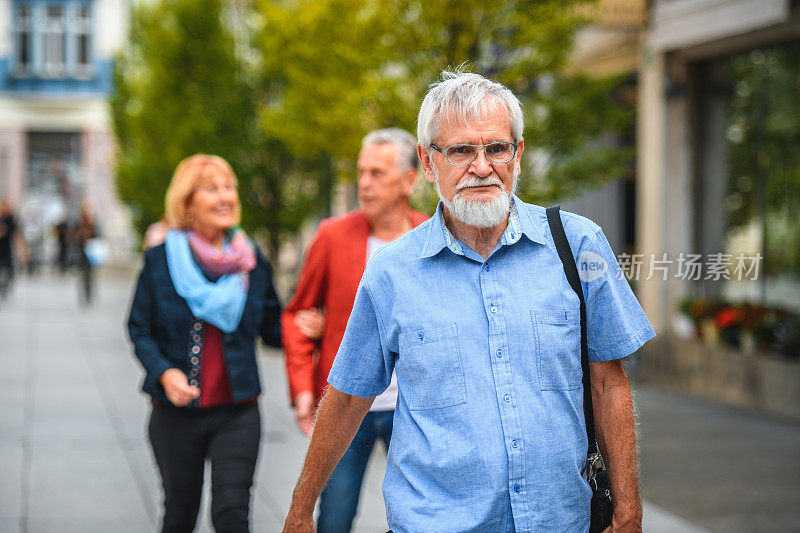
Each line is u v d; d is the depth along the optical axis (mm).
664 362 31891
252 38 47312
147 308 12086
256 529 16609
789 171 28531
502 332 7184
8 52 110062
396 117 24359
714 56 31516
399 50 23859
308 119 28594
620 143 34906
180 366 11906
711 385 29984
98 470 20438
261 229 46906
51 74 110938
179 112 48281
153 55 49969
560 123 23953
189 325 11930
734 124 30984
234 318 11945
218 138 46469
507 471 7078
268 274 12789
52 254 102562
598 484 7602
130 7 65188
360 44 24891
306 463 8195
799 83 28125
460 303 7305
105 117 110562
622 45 33938
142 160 51156
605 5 31469
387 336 7566
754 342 28766
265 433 24328
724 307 30250
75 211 110250
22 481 19484
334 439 8094
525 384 7156
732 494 19156
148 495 18641
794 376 26953
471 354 7207
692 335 31062
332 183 46375
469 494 7145
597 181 24750
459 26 22922
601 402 7609
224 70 48031
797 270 27969
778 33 28172
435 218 7539
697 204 32406
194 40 48406
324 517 11891
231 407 11945
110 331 47719
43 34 110875
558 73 24406
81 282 62219
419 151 7766
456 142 7305
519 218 7430
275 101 47594
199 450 11930
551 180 24062
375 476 20312
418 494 7320
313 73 28812
